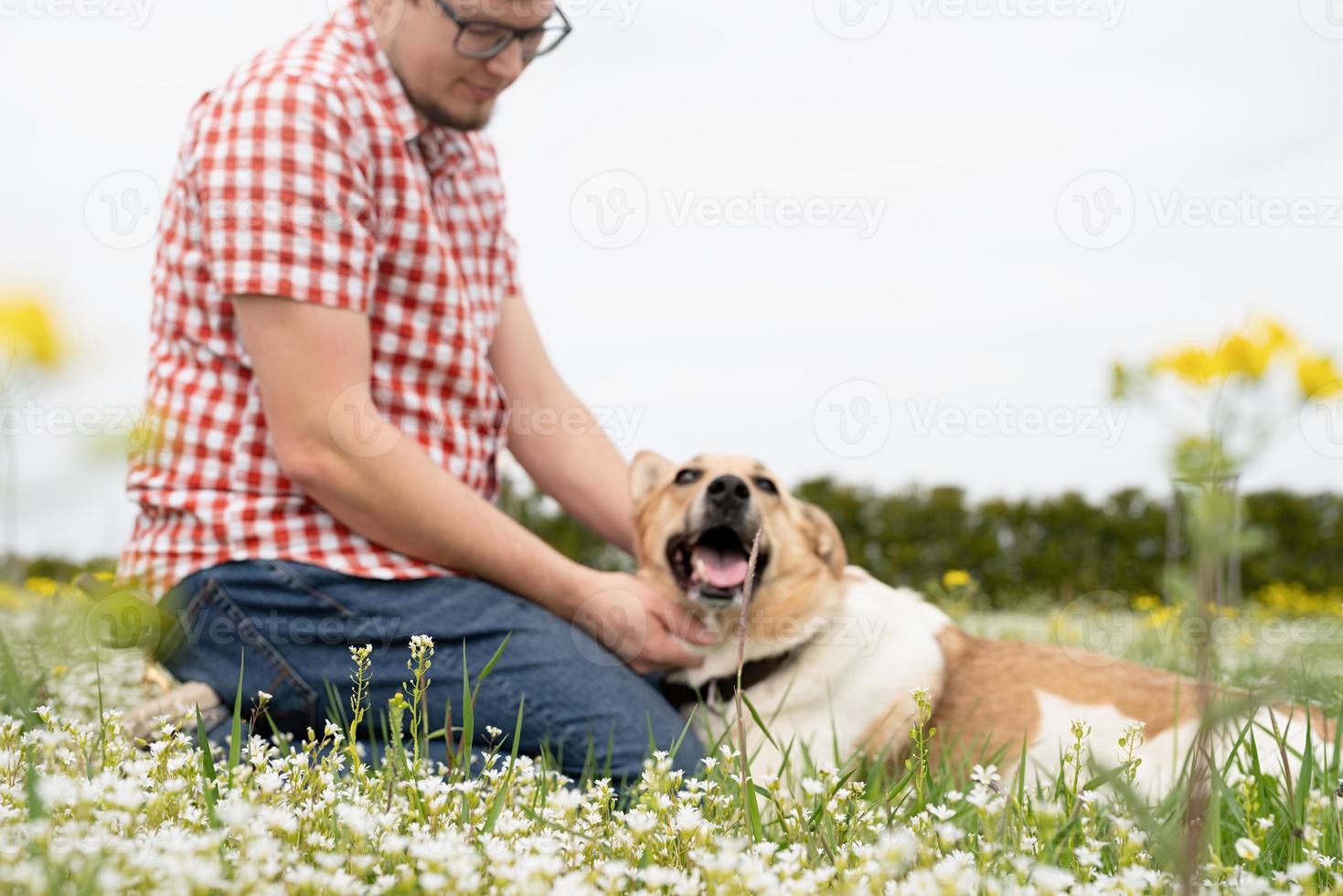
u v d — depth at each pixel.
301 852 1.55
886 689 3.33
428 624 2.81
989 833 1.64
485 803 2.06
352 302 2.79
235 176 2.74
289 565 2.79
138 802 1.51
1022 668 3.49
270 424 2.79
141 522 3.03
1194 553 0.90
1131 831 1.78
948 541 12.98
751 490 3.47
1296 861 1.92
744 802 1.80
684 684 3.40
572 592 3.01
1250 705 1.18
